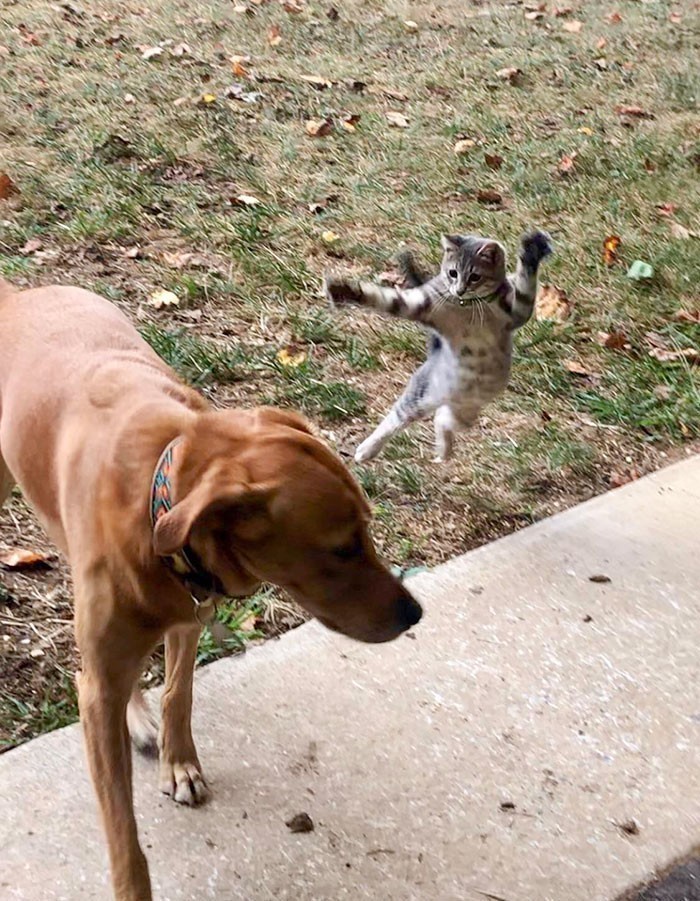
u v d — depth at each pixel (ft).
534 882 3.45
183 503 2.81
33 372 3.65
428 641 4.36
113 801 3.16
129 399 3.30
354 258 7.13
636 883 3.47
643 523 5.13
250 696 4.07
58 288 4.10
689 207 8.14
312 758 3.84
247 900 3.36
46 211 7.23
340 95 9.57
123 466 3.08
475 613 4.52
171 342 5.92
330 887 3.41
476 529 5.11
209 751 3.84
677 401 6.08
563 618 4.53
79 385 3.46
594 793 3.76
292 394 5.80
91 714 3.16
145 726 3.87
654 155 8.89
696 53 11.39
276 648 4.29
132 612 3.07
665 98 10.18
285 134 8.71
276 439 2.97
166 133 8.43
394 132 8.94
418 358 6.28
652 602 4.65
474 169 8.44
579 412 5.99
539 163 8.64
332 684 4.14
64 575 4.61
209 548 2.89
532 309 4.25
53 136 8.20
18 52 9.61
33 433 3.56
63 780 3.68
